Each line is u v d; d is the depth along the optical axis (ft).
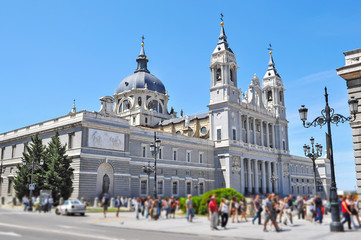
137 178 211.20
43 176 181.06
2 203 203.10
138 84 359.25
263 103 330.54
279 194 311.47
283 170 320.09
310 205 103.24
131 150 211.61
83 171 178.09
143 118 340.59
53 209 160.97
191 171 249.14
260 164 304.09
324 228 81.05
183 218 118.01
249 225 92.17
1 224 89.20
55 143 180.86
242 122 291.58
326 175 402.31
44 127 209.46
